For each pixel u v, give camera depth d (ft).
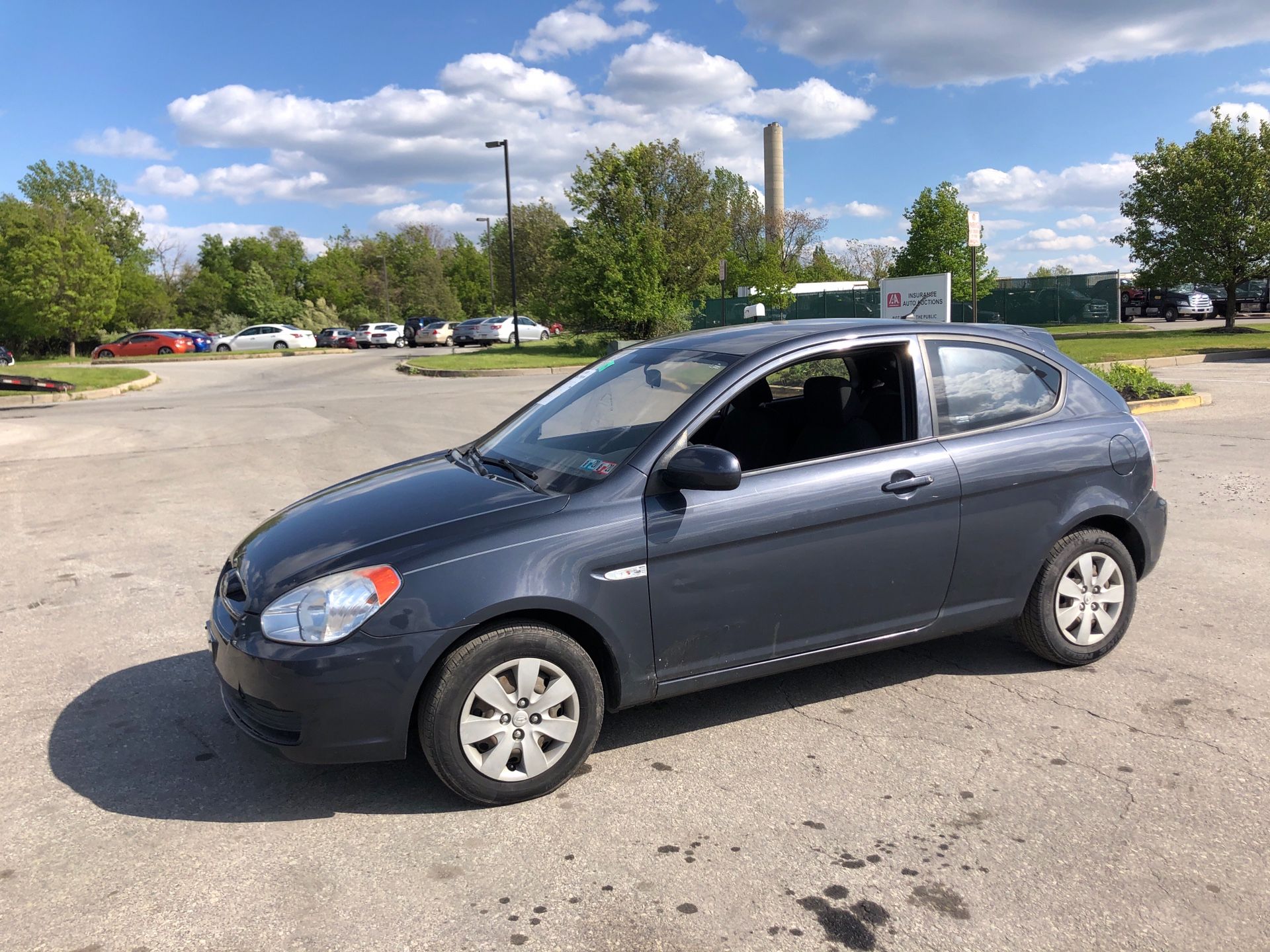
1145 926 8.63
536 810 10.93
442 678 10.49
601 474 11.73
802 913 8.92
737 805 10.92
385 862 9.91
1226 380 54.08
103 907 9.19
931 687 14.11
